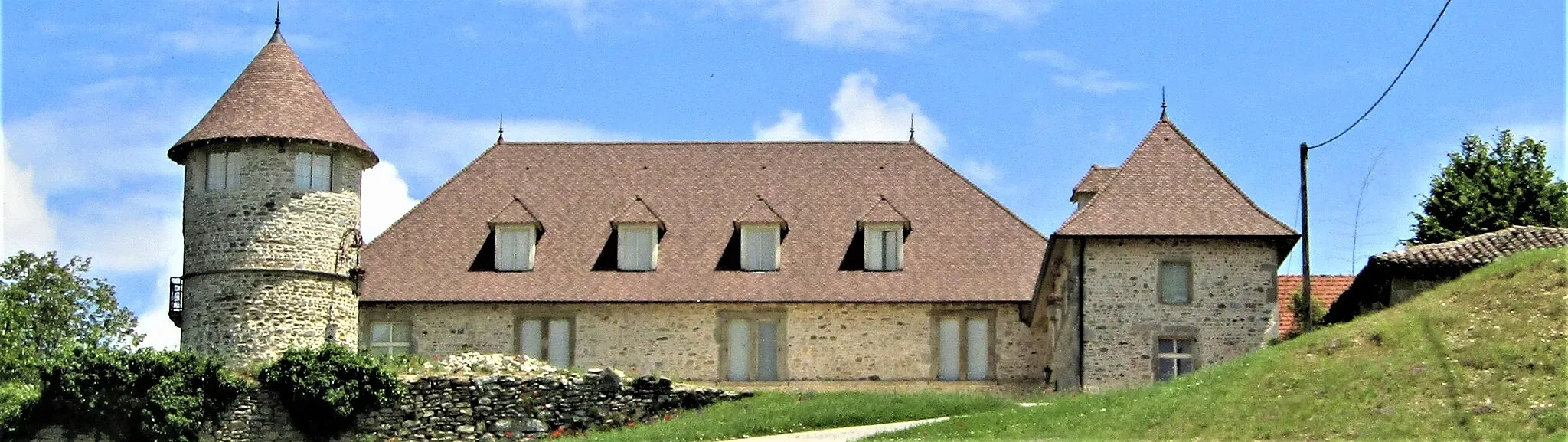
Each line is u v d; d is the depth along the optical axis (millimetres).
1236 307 43375
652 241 48219
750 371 46688
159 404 40062
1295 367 34969
